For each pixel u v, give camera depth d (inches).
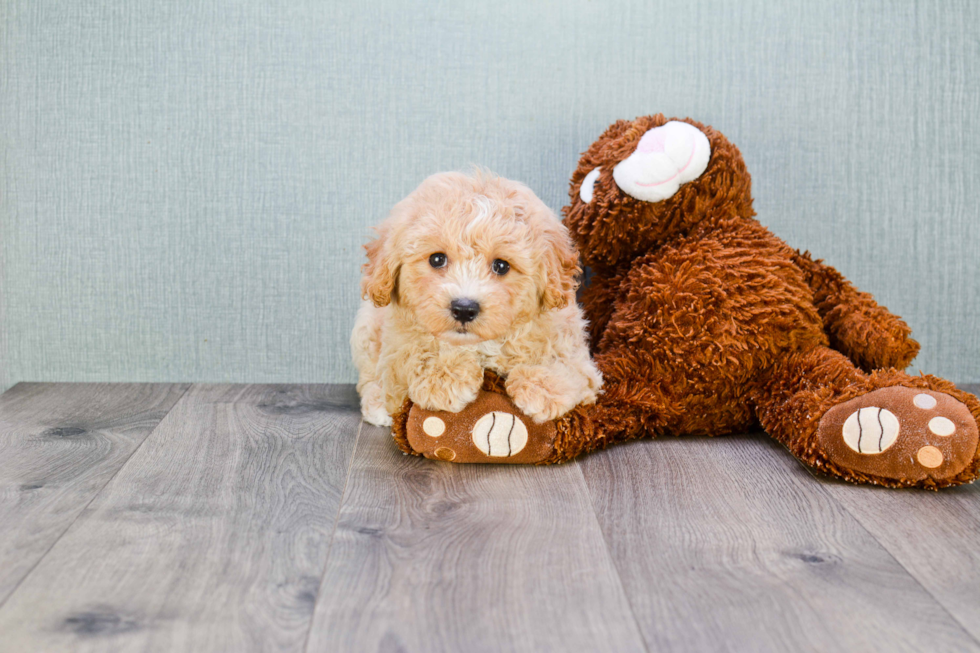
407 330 51.6
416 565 38.5
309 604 35.1
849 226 69.2
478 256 47.5
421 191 50.2
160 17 65.5
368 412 60.0
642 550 40.3
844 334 58.6
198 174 67.4
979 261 70.1
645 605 35.3
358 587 36.5
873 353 57.4
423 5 65.9
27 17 65.2
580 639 32.8
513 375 50.4
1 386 69.9
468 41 66.4
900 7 66.7
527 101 67.2
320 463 51.9
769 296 54.4
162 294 69.1
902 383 49.1
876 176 68.7
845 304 59.6
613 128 62.2
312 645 32.2
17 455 52.7
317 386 70.2
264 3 65.6
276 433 57.8
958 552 40.2
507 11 66.1
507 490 47.7
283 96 66.7
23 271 68.5
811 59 67.1
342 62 66.4
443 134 67.5
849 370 51.9
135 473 49.9
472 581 37.1
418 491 47.5
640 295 56.5
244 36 65.9
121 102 66.4
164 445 55.0
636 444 55.9
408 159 67.7
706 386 55.2
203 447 54.7
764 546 40.8
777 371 55.2
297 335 70.2
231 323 69.7
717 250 55.9
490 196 49.2
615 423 54.2
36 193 67.5
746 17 66.5
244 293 69.3
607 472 50.6
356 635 32.9
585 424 51.8
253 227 68.3
